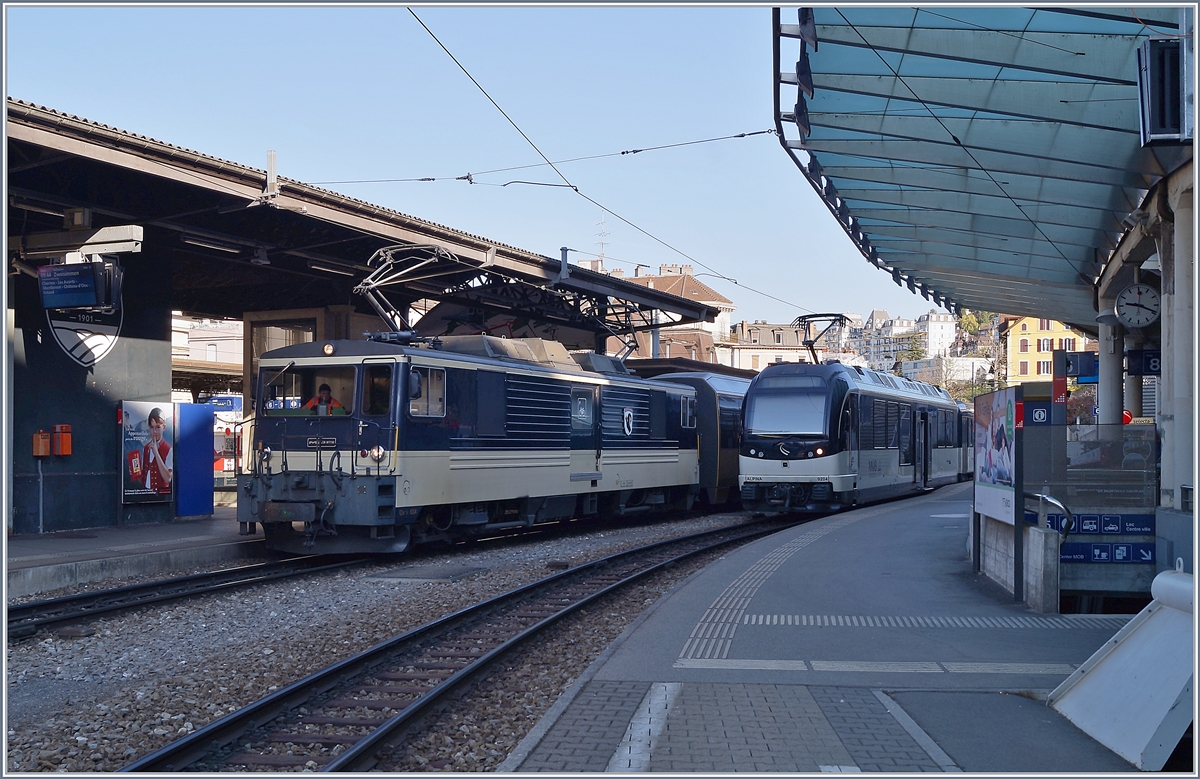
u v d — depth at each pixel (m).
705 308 31.77
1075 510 11.48
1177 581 6.50
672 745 6.25
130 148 14.48
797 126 14.23
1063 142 13.25
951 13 10.86
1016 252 20.20
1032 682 7.68
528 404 18.98
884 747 6.20
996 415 12.28
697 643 9.12
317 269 23.58
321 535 16.25
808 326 26.50
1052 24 10.81
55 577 13.35
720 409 27.20
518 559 17.02
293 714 7.52
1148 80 8.79
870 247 22.92
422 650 9.80
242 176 16.33
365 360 15.97
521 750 6.16
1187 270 11.96
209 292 27.30
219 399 34.69
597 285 26.44
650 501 24.17
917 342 149.38
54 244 15.67
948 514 21.06
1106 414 23.53
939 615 10.45
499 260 23.00
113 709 7.83
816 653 8.71
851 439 23.61
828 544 16.31
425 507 16.72
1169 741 5.78
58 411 17.27
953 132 13.76
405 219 19.72
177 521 19.50
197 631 10.90
